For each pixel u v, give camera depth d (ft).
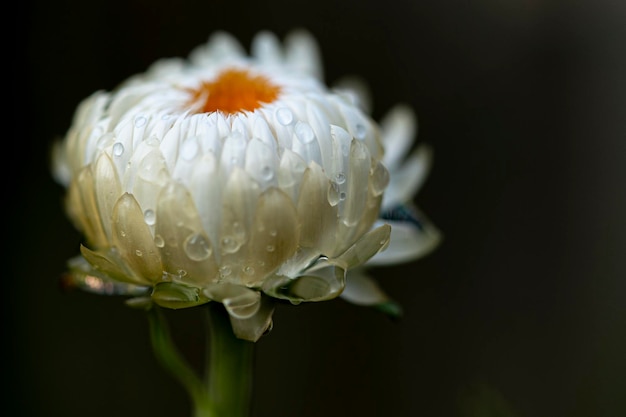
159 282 0.70
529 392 0.97
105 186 0.70
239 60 0.81
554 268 0.98
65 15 0.96
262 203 0.68
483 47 0.98
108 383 0.98
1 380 0.95
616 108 0.97
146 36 0.97
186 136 0.70
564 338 0.97
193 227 0.69
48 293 0.97
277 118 0.70
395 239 0.76
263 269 0.69
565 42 0.97
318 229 0.69
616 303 0.96
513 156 0.98
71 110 0.97
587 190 0.97
